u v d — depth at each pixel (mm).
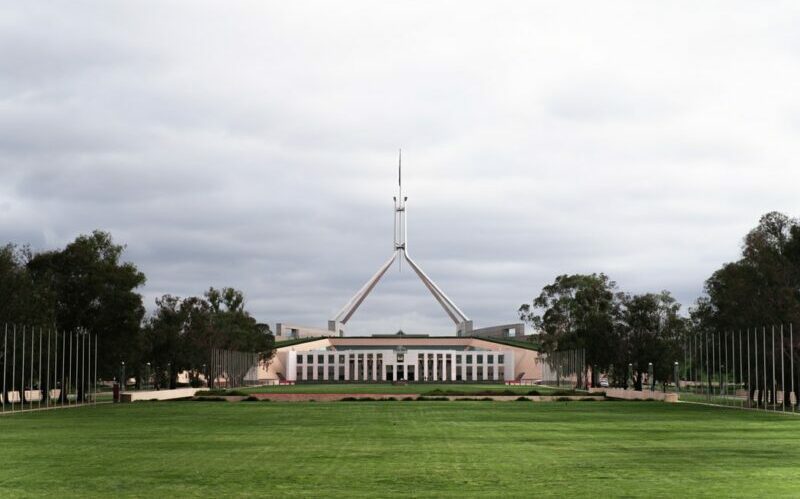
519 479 24078
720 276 88312
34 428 45406
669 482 23547
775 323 77062
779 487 22641
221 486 22734
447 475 24891
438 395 91000
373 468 26453
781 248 79812
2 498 20953
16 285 78250
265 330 178500
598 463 28016
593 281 139875
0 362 76562
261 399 87438
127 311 91938
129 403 82688
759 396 77188
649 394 89750
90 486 22859
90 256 92562
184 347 127125
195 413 61281
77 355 86125
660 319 115750
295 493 21547
